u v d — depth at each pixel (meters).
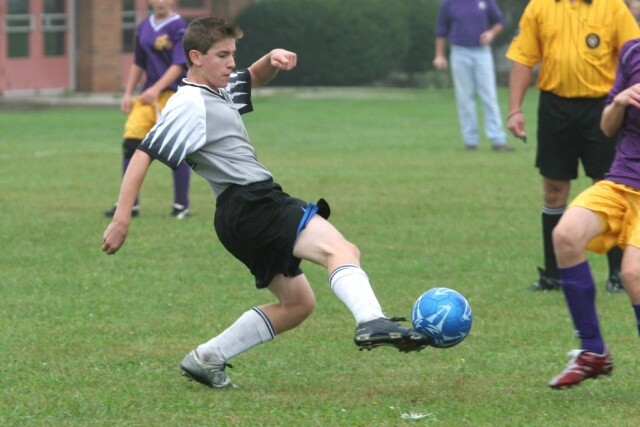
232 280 23.67
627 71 15.97
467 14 47.84
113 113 68.31
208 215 32.22
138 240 28.16
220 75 14.91
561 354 17.69
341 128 58.91
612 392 15.48
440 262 25.52
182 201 31.70
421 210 32.72
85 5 80.69
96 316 20.38
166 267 24.94
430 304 14.37
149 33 30.97
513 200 34.44
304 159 45.25
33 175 40.59
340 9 90.00
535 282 23.47
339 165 43.19
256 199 14.73
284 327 15.62
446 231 29.41
